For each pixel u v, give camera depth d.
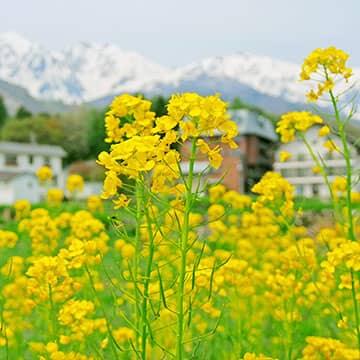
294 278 6.59
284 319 6.43
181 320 3.84
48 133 106.50
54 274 5.35
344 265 5.61
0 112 121.88
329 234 9.48
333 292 7.95
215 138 3.95
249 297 7.33
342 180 9.30
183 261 3.84
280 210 7.12
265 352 6.74
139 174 3.87
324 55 5.85
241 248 10.17
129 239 4.09
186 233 3.83
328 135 6.75
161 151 3.79
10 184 70.31
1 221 21.53
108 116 4.82
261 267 9.86
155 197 3.83
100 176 89.88
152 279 3.92
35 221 8.85
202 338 3.90
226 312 6.71
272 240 10.37
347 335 6.36
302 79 5.95
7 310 6.93
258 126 76.81
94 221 8.58
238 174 66.62
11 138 107.00
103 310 4.17
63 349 6.44
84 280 6.73
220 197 11.73
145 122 4.65
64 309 5.48
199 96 3.79
